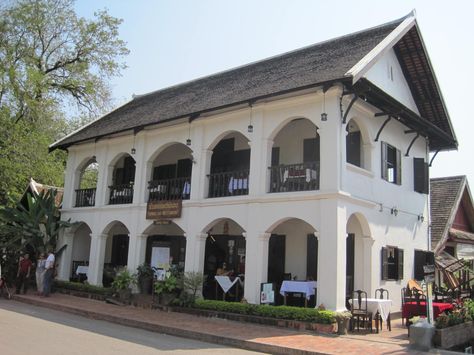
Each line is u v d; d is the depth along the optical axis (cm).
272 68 1648
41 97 2650
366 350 917
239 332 1084
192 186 1547
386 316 1209
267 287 1300
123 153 1845
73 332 1010
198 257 1484
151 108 1936
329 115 1245
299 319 1153
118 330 1110
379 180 1438
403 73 1684
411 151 1677
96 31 2856
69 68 2841
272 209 1313
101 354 780
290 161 1597
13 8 2617
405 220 1584
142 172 1736
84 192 2016
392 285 1465
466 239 2034
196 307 1373
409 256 1584
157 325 1159
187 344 980
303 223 1534
